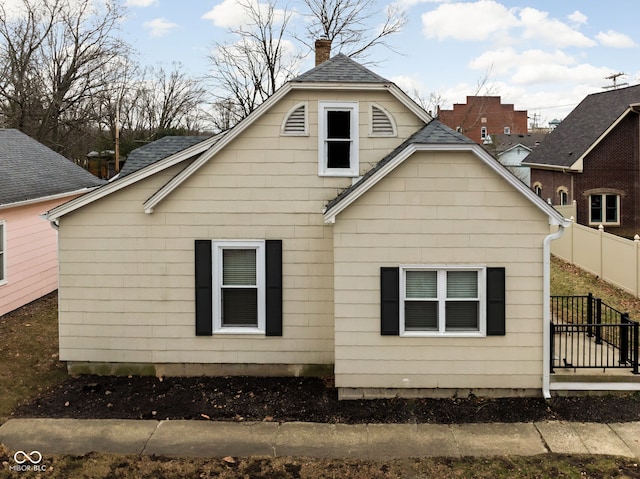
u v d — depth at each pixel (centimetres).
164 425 908
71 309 1105
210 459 797
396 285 978
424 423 913
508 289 981
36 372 1130
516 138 6781
